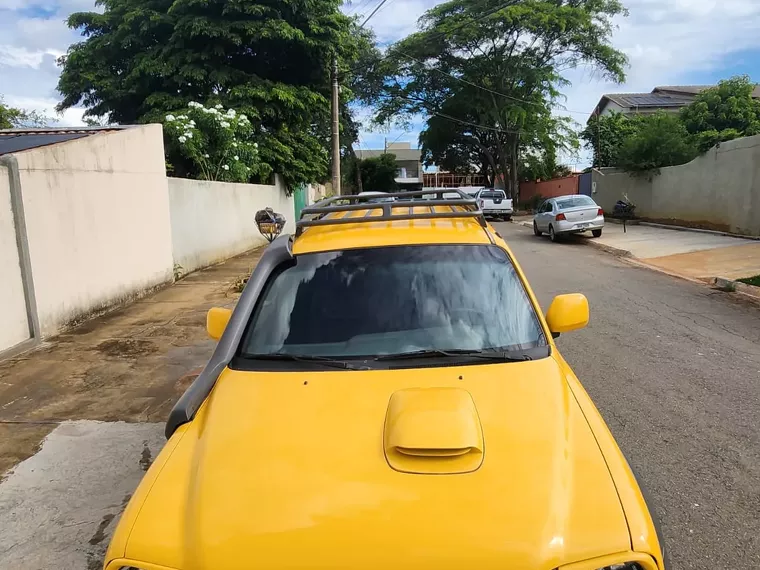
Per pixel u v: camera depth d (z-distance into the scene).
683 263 12.77
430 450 1.99
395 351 2.75
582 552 1.73
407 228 3.48
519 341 2.83
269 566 1.72
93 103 19.58
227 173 16.33
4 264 6.75
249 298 3.05
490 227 3.76
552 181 37.16
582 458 2.07
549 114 36.91
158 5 18.66
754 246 14.02
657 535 2.04
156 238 10.88
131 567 1.80
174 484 2.06
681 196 19.42
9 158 6.85
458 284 3.07
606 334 7.27
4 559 3.21
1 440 4.66
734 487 3.63
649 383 5.50
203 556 1.75
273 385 2.51
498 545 1.72
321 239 3.43
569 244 17.97
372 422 2.21
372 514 1.81
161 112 17.12
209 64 18.25
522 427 2.17
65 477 4.07
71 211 8.12
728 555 2.99
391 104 38.81
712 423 4.59
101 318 8.68
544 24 31.88
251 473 2.00
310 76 20.62
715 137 24.81
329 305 3.00
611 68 34.28
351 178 52.31
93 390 5.71
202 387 2.62
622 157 22.31
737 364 6.03
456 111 38.47
